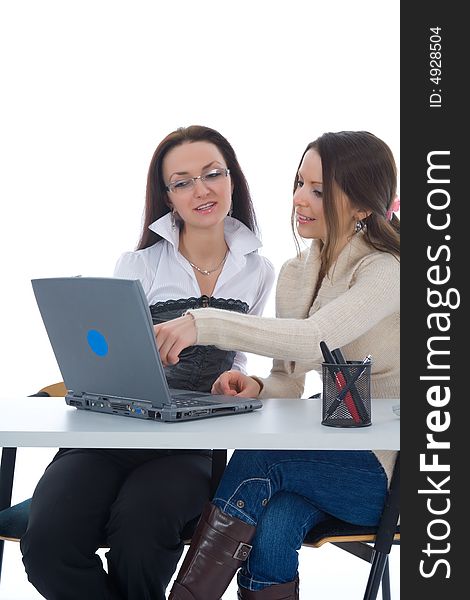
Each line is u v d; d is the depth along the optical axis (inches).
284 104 199.8
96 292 72.1
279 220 200.1
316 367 90.4
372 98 199.0
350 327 80.1
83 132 199.8
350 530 75.8
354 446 66.6
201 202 101.4
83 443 66.9
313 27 199.3
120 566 78.0
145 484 79.6
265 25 199.3
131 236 200.5
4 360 199.2
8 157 198.7
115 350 73.4
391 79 198.8
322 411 71.5
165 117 199.9
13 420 73.4
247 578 73.1
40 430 67.6
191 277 103.7
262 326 77.9
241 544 70.9
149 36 199.5
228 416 75.0
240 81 199.9
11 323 199.2
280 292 95.2
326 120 199.6
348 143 87.0
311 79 199.6
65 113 199.3
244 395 87.2
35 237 199.6
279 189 199.9
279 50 199.6
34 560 77.7
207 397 80.8
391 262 84.1
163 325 75.4
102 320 72.9
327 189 86.8
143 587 77.7
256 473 72.4
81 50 198.8
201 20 199.3
